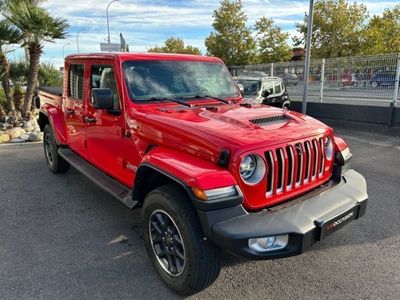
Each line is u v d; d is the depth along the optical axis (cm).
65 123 515
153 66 380
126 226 400
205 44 3058
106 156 397
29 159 682
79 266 320
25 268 316
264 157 258
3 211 439
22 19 848
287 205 271
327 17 2906
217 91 419
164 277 290
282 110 359
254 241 239
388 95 959
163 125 300
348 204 284
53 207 452
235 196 243
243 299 277
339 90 1103
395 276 304
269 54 2953
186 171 251
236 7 2811
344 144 338
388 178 561
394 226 393
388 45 2778
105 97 340
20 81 1066
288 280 301
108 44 1375
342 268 316
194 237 252
